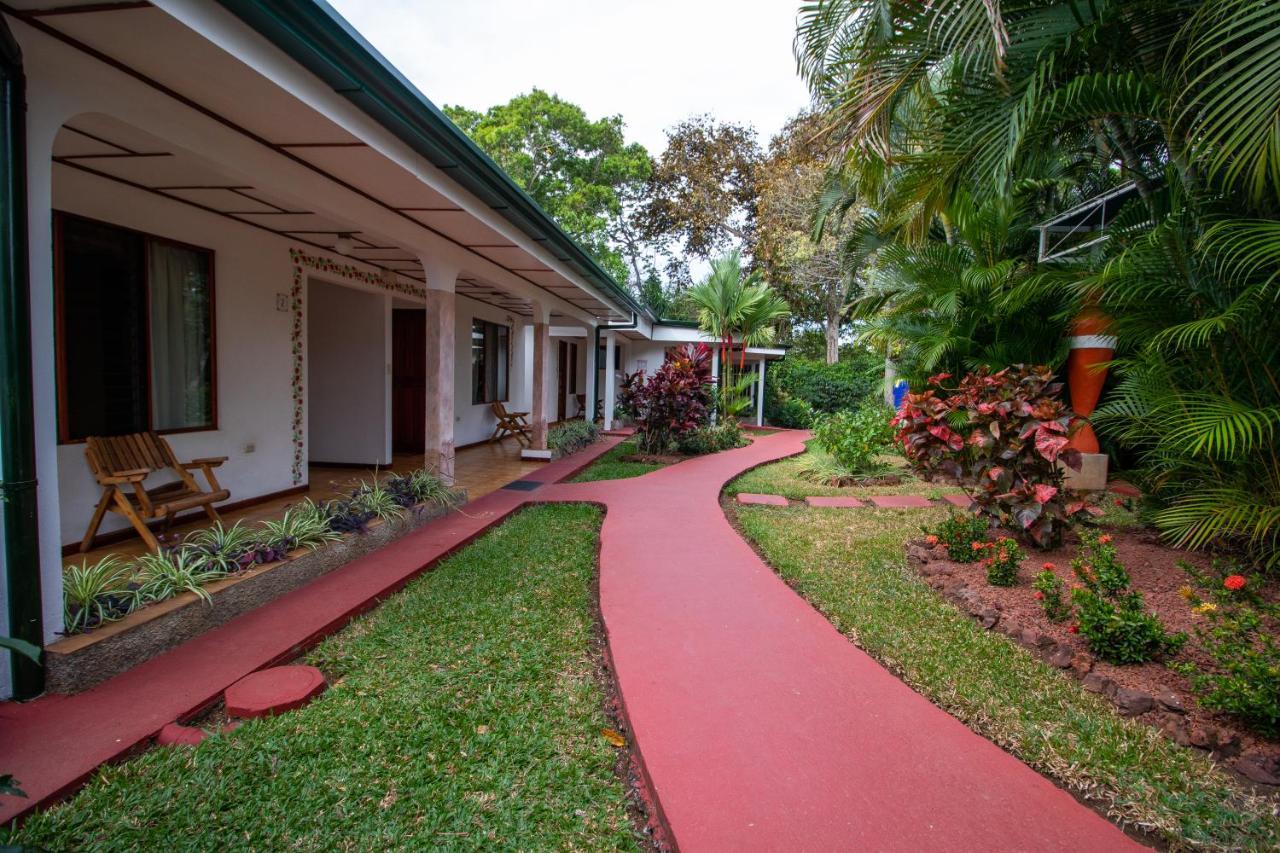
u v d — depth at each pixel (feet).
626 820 6.59
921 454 16.81
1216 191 12.94
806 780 6.88
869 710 8.44
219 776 7.02
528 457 30.99
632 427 51.60
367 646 10.52
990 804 6.54
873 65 15.26
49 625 8.46
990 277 23.17
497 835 6.32
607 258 79.61
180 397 16.60
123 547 13.87
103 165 13.12
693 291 46.52
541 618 11.78
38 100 7.95
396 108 11.56
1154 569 13.44
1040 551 14.92
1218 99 10.60
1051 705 8.75
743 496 23.77
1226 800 6.86
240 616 11.09
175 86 9.33
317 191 13.32
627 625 11.16
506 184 16.38
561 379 54.54
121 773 6.91
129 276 14.97
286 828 6.29
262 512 17.90
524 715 8.50
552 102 75.10
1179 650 9.48
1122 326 15.05
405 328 32.63
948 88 15.76
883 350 37.50
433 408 19.60
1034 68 13.83
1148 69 13.55
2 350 7.64
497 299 35.32
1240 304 11.85
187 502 14.08
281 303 19.83
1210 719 8.10
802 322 88.22
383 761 7.42
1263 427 12.33
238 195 15.48
